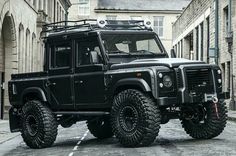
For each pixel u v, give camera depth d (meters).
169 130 15.76
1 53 30.06
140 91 10.80
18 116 14.00
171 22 73.31
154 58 11.93
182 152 10.04
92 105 11.79
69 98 12.34
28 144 13.12
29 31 35.72
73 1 72.69
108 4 73.88
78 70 12.09
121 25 12.30
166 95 10.59
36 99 13.44
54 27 13.29
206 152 9.93
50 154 11.38
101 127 13.85
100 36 11.71
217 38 30.22
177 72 10.73
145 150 10.45
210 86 11.16
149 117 10.50
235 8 29.48
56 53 12.74
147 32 12.43
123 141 10.95
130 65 11.09
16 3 30.81
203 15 40.00
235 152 9.91
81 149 11.62
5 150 13.29
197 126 11.97
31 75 13.51
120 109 10.93
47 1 44.44
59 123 13.07
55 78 12.67
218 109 11.58
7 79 30.69
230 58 30.25
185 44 51.31
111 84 11.27
